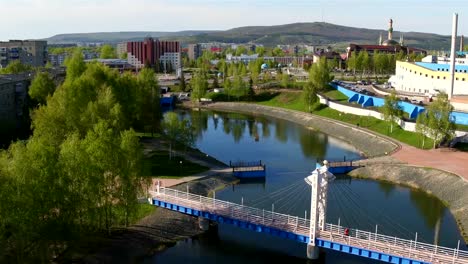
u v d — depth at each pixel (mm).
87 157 63594
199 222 79938
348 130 154250
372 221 83312
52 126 99188
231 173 107562
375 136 141125
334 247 66750
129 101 130125
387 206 91188
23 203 50719
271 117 195375
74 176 61062
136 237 73375
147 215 80500
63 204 57188
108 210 69875
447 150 122500
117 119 103438
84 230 64812
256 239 77750
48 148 57969
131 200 70938
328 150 136625
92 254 66438
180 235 77188
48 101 111938
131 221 76875
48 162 55812
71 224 59312
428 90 199375
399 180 105812
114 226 74500
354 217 85250
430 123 122688
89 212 63750
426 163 111125
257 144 145375
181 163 108000
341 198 96000
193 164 112062
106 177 67688
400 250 63188
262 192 99062
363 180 108938
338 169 113562
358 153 132875
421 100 177250
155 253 71062
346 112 171750
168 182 96812
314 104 191750
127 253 69062
